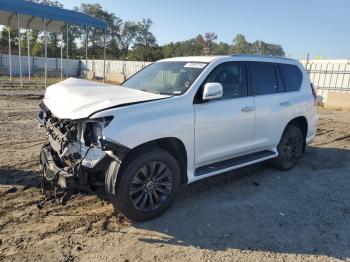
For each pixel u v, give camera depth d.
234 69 5.21
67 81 5.15
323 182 5.89
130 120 3.78
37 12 15.58
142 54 59.81
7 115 10.28
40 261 3.34
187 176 4.52
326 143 8.81
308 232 4.16
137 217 4.07
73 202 4.56
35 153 6.46
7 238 3.67
